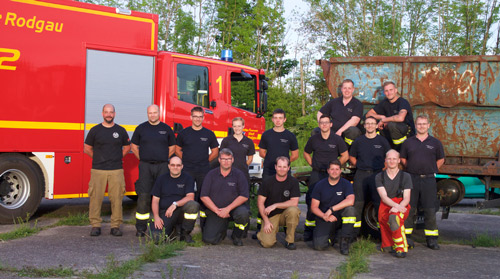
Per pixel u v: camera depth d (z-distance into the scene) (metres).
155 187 6.82
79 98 8.19
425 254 6.55
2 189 7.70
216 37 40.03
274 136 7.54
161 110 9.00
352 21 36.50
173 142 7.48
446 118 7.60
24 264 5.22
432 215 6.93
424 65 7.65
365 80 7.96
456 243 7.36
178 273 4.98
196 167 7.61
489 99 7.32
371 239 7.53
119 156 7.18
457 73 7.48
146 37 8.91
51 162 7.96
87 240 6.64
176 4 33.66
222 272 5.21
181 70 9.28
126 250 6.09
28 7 7.76
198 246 6.58
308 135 29.73
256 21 38.56
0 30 7.53
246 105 10.33
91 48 8.30
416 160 6.91
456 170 7.27
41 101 7.85
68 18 8.11
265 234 6.71
